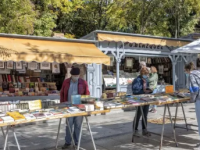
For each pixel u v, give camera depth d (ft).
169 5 53.62
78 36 73.82
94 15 71.46
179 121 24.76
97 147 17.07
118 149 16.61
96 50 27.25
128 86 31.83
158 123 24.00
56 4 50.06
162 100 16.07
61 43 26.50
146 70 20.01
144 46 35.58
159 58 41.39
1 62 25.34
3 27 35.58
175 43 36.04
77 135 16.66
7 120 10.88
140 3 56.13
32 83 28.55
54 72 28.53
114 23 68.49
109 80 34.32
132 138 18.33
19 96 26.37
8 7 35.22
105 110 13.83
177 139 18.61
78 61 23.86
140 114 19.08
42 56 22.00
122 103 15.08
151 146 17.15
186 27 63.36
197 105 15.30
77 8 67.00
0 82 26.86
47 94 28.02
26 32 38.17
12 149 16.88
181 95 17.89
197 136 19.35
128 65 37.60
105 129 22.29
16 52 21.01
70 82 17.06
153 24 62.34
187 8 53.72
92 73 31.04
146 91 19.92
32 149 16.89
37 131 22.30
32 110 13.51
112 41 31.89
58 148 16.93
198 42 22.39
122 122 25.32
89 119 27.22
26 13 38.01
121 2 58.13
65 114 12.42
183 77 41.04
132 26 70.38
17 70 27.35
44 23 46.70
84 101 14.89
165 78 41.45
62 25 70.08
